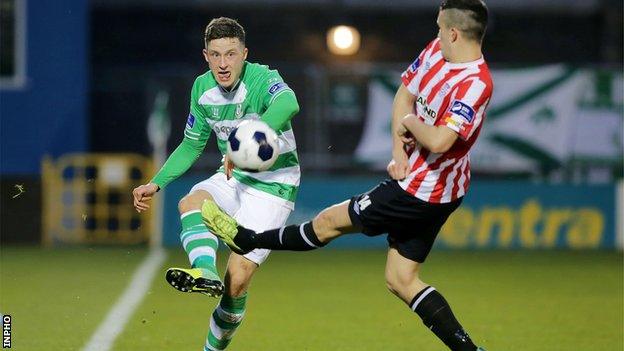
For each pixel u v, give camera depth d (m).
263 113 26.33
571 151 66.50
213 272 24.09
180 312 38.16
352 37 77.50
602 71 66.38
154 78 67.81
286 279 50.12
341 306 40.69
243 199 26.95
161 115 67.50
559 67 66.31
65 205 68.56
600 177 66.88
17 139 68.69
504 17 81.50
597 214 66.69
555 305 41.47
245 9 80.12
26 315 36.88
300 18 80.75
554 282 49.41
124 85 75.19
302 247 24.19
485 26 23.03
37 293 42.97
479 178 70.00
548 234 66.56
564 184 66.56
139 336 32.88
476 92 22.66
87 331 33.66
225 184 26.97
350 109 67.12
